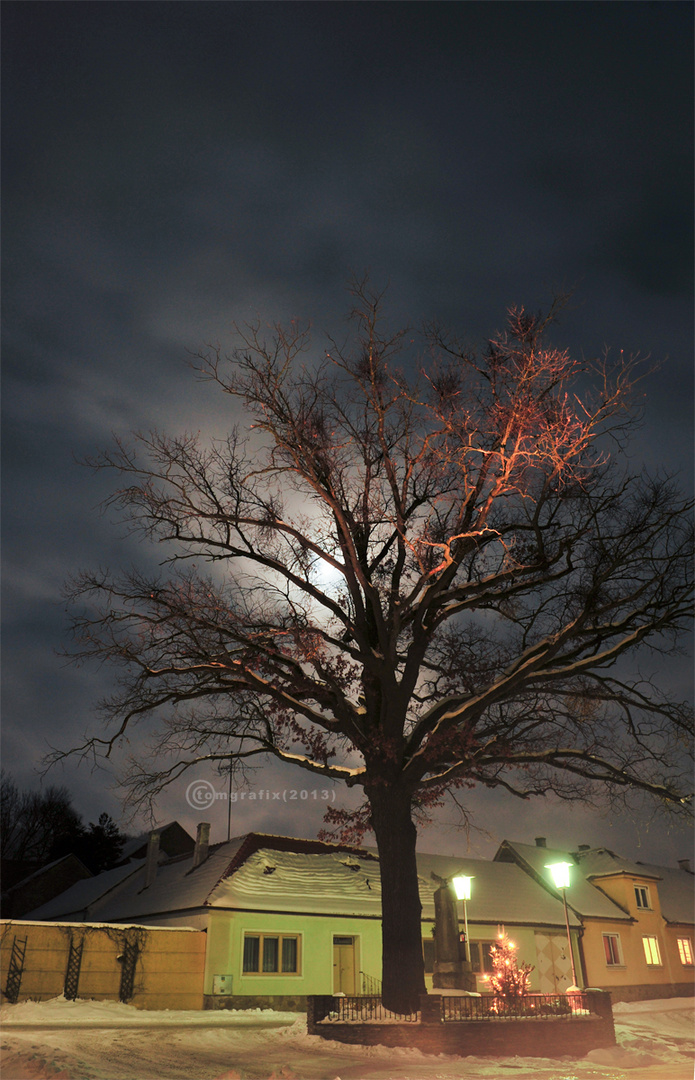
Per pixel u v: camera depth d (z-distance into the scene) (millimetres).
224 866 30547
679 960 42500
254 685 18812
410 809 18734
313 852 34000
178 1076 11695
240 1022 20891
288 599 19375
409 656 18703
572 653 18750
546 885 41125
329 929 29156
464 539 17906
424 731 19094
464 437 17500
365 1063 13695
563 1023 16609
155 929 26375
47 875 46656
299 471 18375
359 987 28828
